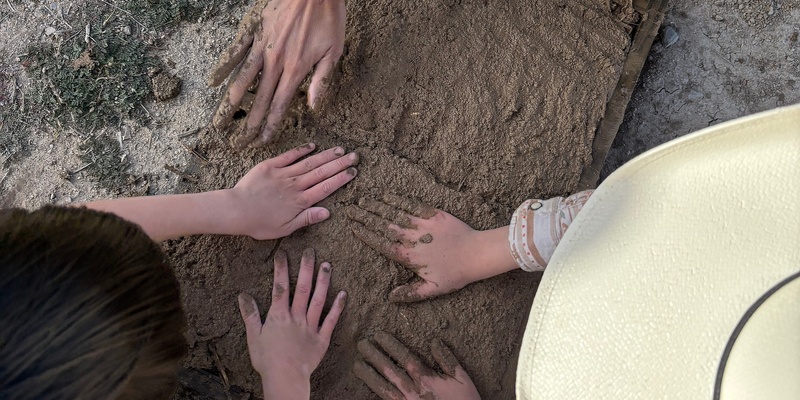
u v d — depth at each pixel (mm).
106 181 1766
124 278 868
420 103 1706
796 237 790
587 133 1717
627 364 875
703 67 1962
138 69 1814
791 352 708
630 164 957
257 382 1600
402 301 1609
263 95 1566
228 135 1725
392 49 1719
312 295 1611
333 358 1617
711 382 770
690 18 1971
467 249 1563
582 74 1726
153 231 1441
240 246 1625
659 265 891
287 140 1704
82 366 777
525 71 1718
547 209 1470
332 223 1634
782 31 1960
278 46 1542
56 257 808
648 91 1965
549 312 993
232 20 1861
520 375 1005
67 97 1790
